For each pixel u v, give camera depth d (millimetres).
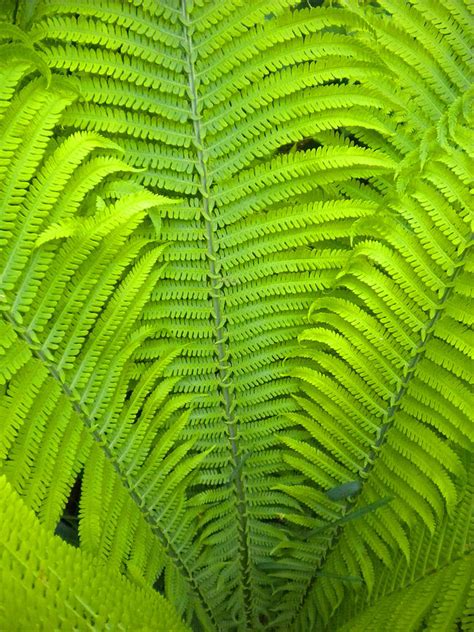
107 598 499
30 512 504
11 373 542
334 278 617
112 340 582
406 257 587
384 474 646
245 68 570
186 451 631
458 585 565
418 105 601
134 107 563
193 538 707
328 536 677
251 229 603
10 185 511
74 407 579
